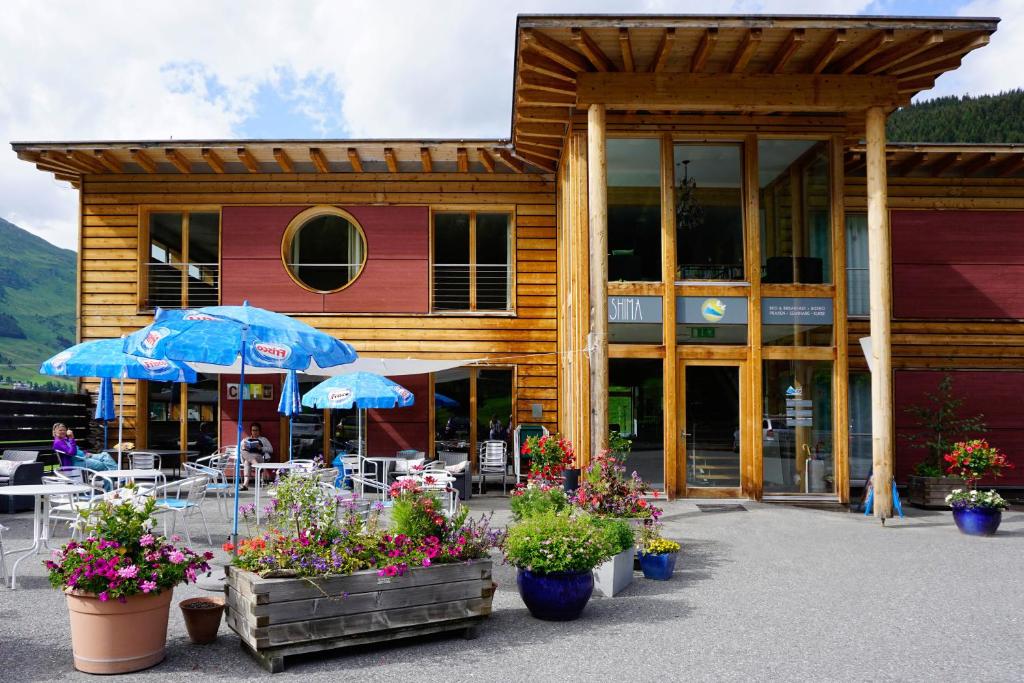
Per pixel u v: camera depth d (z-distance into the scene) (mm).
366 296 16328
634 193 12992
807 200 13062
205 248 16578
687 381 12758
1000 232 16250
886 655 5395
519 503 8477
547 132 14062
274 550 5309
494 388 16422
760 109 12523
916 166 15836
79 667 4949
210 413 16391
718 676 4957
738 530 10250
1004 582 7637
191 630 5492
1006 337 16062
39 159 15688
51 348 172875
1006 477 15750
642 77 12266
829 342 12891
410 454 15039
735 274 12930
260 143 15336
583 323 12680
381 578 5402
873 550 9180
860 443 15828
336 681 4812
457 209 16500
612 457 8844
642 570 8039
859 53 11805
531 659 5270
